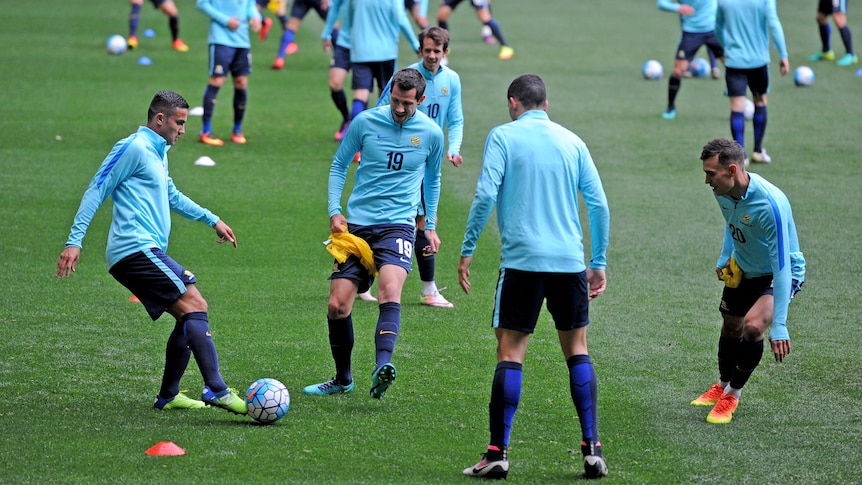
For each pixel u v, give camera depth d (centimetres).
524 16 10169
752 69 4922
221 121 5762
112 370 2539
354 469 1955
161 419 2222
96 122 5594
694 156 5212
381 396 2266
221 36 5141
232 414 2272
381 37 4750
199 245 3741
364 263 2391
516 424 2247
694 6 5894
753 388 2506
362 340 2850
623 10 10725
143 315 3000
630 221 4162
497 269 3591
